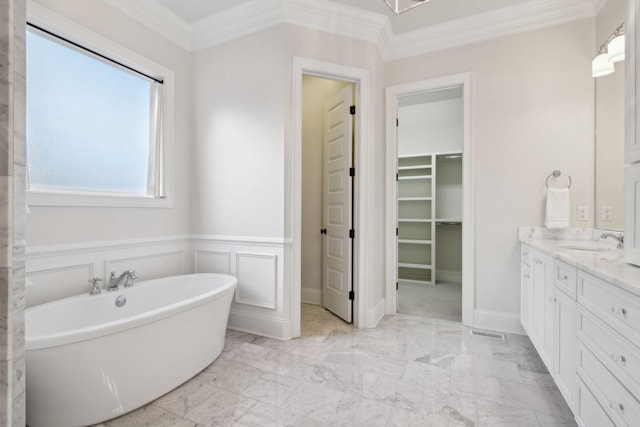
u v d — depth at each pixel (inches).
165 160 105.8
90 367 58.7
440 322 115.3
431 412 63.8
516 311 104.1
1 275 26.9
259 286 103.4
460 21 107.3
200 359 79.2
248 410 64.7
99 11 86.2
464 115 110.0
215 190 111.0
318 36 102.0
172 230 109.3
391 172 122.0
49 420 57.6
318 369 81.0
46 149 79.0
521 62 102.5
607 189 88.0
